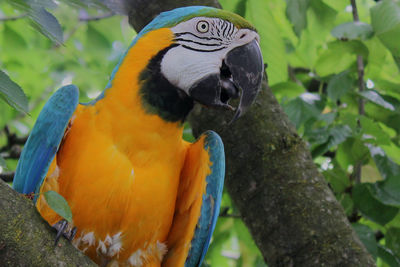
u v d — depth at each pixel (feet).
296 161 13.37
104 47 23.81
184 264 11.37
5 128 19.89
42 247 7.79
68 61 23.13
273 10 19.21
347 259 12.30
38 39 22.63
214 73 11.33
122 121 10.57
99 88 23.13
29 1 7.88
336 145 15.23
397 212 14.49
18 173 11.02
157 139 10.71
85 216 10.22
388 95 16.65
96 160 10.19
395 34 15.57
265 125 13.69
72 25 22.97
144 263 11.01
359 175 15.37
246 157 13.57
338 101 17.92
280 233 12.89
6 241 7.47
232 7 15.81
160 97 10.89
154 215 10.67
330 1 18.39
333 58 17.71
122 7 14.05
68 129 10.54
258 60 11.94
